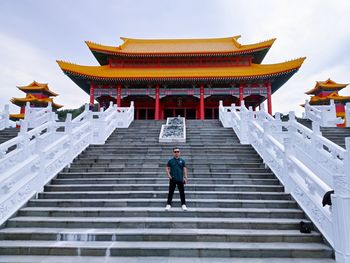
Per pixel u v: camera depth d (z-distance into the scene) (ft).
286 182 33.17
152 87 141.90
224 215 28.81
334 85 155.53
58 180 36.37
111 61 153.38
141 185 34.99
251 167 41.29
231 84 139.85
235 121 60.39
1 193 28.04
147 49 163.84
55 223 27.09
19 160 39.58
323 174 37.45
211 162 43.50
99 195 32.94
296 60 131.64
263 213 28.66
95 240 24.82
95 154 47.32
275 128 53.01
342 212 21.39
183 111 158.61
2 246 23.17
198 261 21.72
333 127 63.21
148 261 21.67
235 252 22.77
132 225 26.96
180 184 29.96
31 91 150.10
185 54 146.30
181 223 26.99
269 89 137.49
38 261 21.53
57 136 49.90
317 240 24.47
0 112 70.95
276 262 21.52
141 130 62.95
